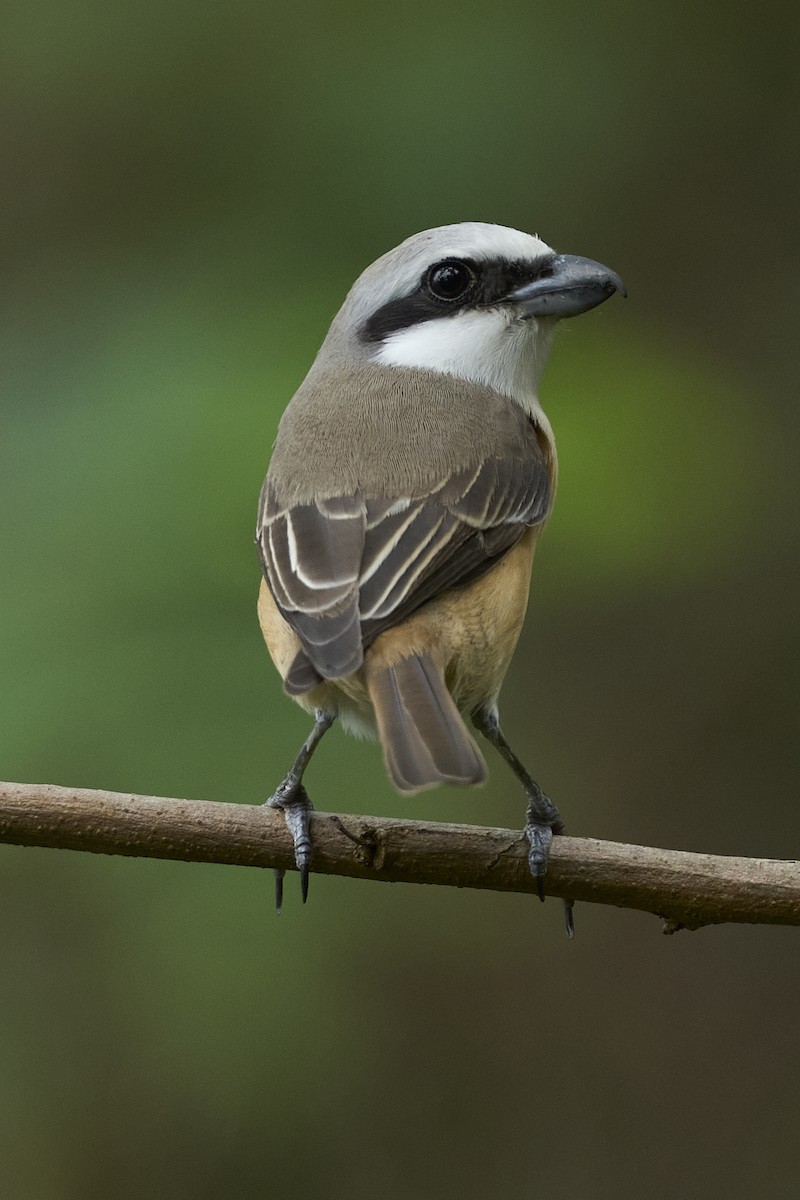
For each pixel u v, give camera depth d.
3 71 14.35
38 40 14.23
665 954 13.85
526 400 9.16
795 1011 13.73
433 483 8.00
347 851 7.39
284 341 12.20
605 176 14.40
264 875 10.95
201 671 10.50
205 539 10.95
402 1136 12.90
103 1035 11.15
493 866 7.35
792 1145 13.35
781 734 14.20
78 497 11.25
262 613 8.24
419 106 13.73
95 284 13.38
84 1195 11.70
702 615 14.38
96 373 12.22
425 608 7.61
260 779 10.17
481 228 9.23
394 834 7.38
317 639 7.26
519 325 9.06
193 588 10.80
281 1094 11.21
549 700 14.33
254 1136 11.81
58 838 7.38
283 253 13.25
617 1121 13.38
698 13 14.79
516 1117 13.23
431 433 8.30
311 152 13.73
